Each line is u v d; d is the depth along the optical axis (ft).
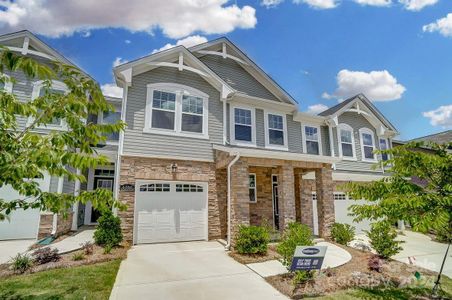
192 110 38.37
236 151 31.91
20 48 35.94
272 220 44.55
